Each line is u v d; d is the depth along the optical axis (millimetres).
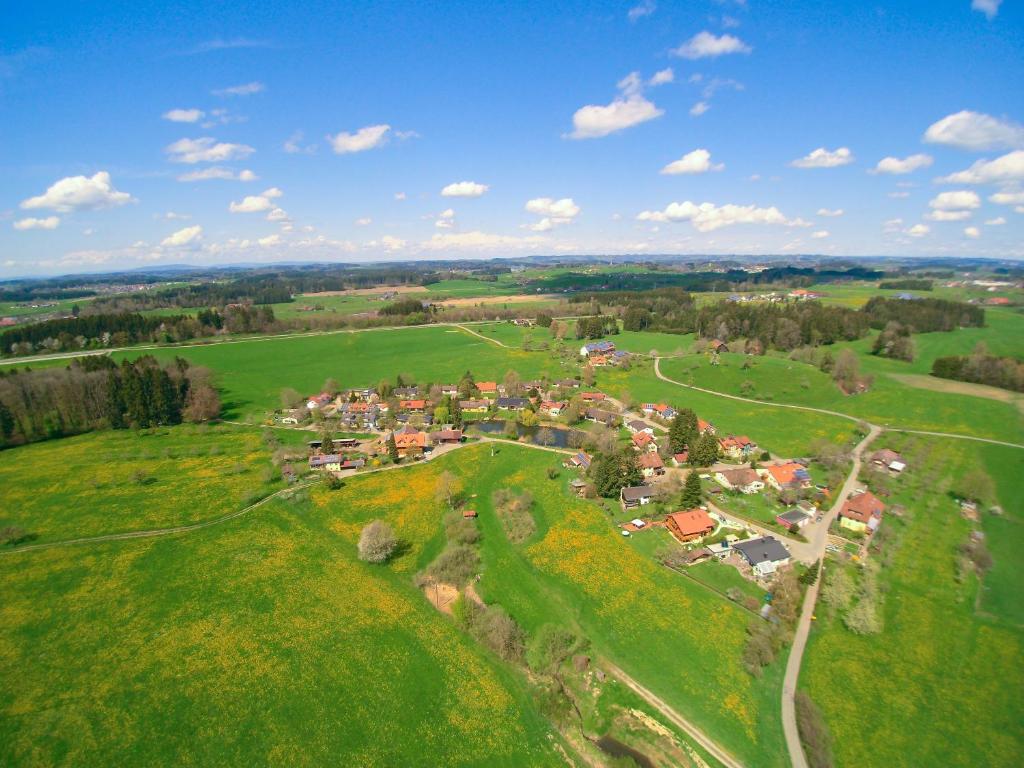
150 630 73312
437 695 64562
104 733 58062
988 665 67750
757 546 88438
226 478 120250
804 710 61969
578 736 60469
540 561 89688
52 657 68500
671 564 87438
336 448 138375
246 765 55094
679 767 56875
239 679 65500
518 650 71375
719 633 73750
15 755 55438
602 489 109812
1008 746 57469
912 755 56844
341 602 79812
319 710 61688
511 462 129500
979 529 97312
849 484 114625
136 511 105125
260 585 83188
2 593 80688
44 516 103000
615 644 72750
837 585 78688
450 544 92625
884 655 69562
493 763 56844
